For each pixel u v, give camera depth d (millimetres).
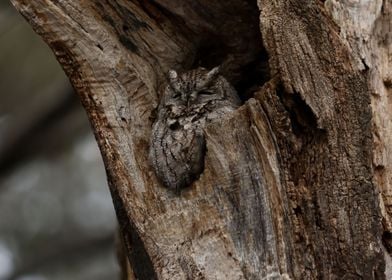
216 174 8367
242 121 8266
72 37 8953
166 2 9766
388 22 8656
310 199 8031
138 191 8844
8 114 16141
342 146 8016
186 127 9344
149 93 9516
